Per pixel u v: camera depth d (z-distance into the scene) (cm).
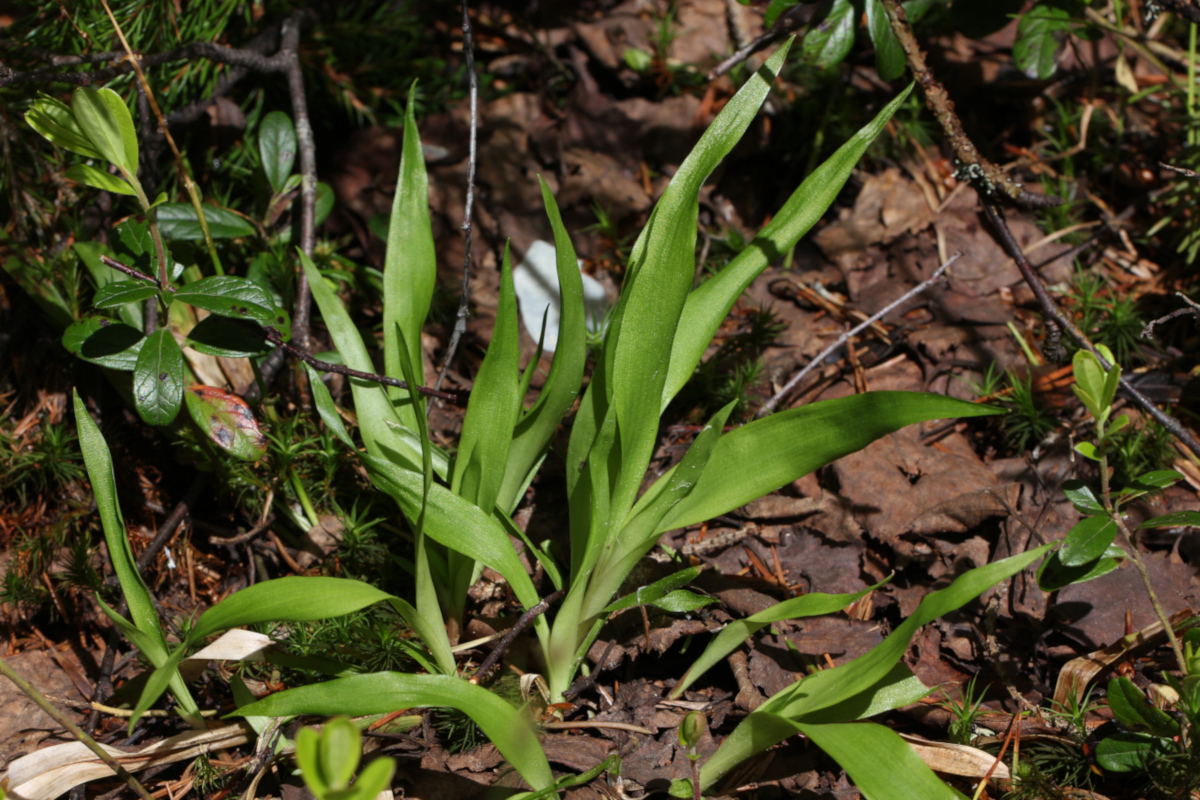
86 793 74
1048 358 80
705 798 73
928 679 76
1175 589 76
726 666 76
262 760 73
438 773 74
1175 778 72
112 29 81
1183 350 83
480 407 74
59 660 77
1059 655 76
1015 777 73
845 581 78
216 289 74
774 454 74
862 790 70
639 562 78
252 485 79
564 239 73
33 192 81
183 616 78
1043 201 79
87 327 75
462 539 73
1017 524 78
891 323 84
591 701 75
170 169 84
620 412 74
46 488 80
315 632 76
